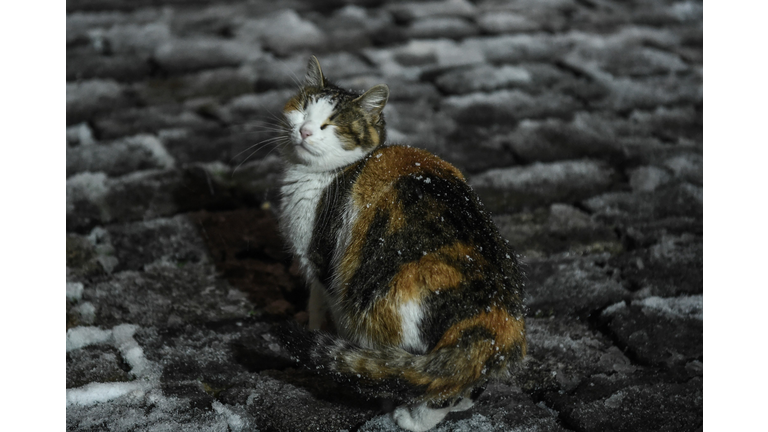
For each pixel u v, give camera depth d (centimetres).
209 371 301
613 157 473
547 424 277
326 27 631
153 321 330
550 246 387
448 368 239
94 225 394
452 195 274
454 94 538
